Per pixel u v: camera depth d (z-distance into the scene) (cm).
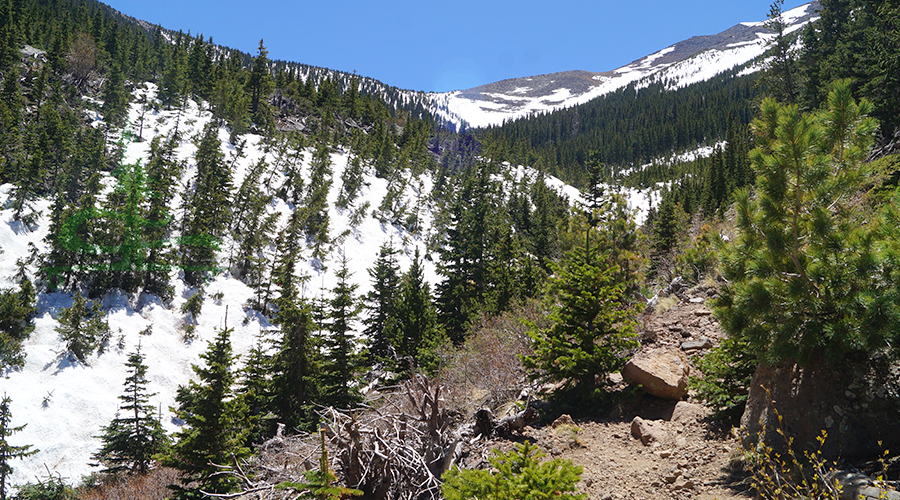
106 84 10294
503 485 435
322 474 519
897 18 2880
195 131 9975
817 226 597
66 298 4925
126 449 2564
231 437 1414
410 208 10169
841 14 5138
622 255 2161
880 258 541
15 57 9612
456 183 12538
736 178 7425
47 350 4253
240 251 6500
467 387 1060
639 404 884
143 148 8619
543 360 961
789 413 600
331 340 2444
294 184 8575
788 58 4962
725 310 699
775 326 625
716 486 597
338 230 8062
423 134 17088
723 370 768
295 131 12200
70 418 3744
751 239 691
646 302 1591
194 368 1462
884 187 754
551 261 1078
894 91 2441
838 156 632
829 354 567
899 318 508
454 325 3378
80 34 11600
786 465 559
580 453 748
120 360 4444
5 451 2939
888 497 424
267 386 2239
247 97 12862
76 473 3388
